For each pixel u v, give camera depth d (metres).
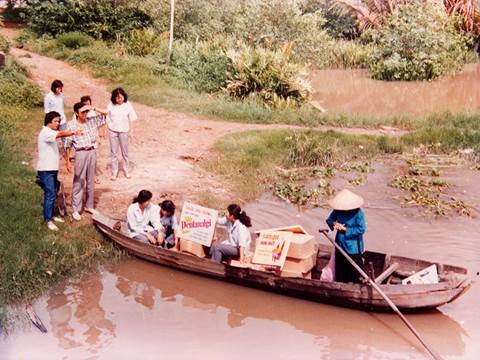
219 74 21.91
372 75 27.64
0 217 10.14
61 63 22.98
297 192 12.81
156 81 21.19
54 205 10.97
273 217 11.66
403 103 22.41
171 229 10.12
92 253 9.78
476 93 24.22
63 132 9.80
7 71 17.70
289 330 7.88
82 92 19.56
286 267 8.87
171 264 9.43
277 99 20.03
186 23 27.14
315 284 8.30
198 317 8.20
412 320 8.12
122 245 9.87
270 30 26.80
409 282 8.27
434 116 19.16
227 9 28.70
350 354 7.34
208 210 9.34
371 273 8.32
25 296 8.51
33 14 25.61
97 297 8.68
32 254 9.29
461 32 30.48
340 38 35.75
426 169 14.62
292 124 18.42
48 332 7.73
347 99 23.06
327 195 12.94
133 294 8.80
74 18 25.36
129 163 13.73
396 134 17.69
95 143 10.53
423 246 10.41
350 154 15.61
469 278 9.18
